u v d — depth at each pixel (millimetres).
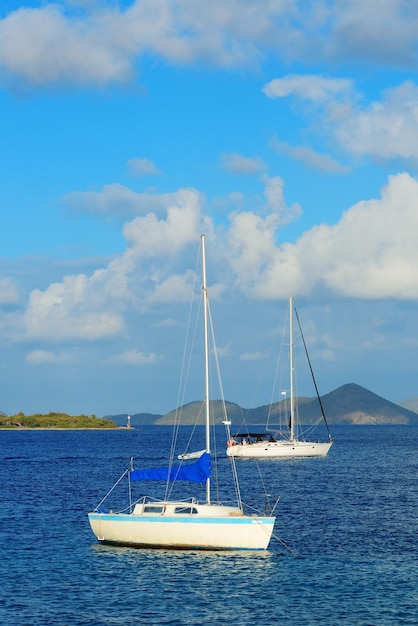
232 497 79750
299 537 54375
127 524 49312
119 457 155125
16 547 50156
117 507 70938
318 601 38312
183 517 48312
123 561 46000
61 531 56219
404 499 76750
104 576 42719
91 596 39156
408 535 55344
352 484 92000
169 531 48500
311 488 87500
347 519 63031
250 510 69125
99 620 35531
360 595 39281
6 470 116938
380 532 56531
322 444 139625
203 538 48188
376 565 45500
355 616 36031
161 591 40000
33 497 78375
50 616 36094
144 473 50281
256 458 135750
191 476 50250
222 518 47969
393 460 138625
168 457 155375
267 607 37438
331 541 52812
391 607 37281
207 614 36406
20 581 41812
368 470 113500
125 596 39188
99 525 50062
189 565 45000
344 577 42688
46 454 167750
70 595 39312
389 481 95750
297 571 43906
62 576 42781
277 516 64938
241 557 47031
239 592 39812
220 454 172625
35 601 38344
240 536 48031
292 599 38656
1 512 66688
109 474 109125
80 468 121750
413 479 98562
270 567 44781
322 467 119062
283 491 84562
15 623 35062
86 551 48688
